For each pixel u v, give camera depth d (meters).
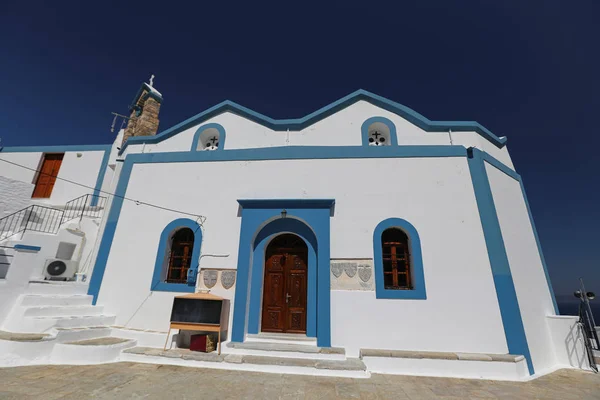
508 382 5.30
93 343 5.88
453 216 6.92
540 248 8.22
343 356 5.82
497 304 6.21
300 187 7.56
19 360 5.28
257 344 6.28
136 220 7.96
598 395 4.77
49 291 6.68
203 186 7.98
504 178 8.07
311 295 6.87
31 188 9.84
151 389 4.51
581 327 6.57
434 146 7.60
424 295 6.38
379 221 7.03
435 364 5.62
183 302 6.34
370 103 8.66
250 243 7.16
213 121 9.05
